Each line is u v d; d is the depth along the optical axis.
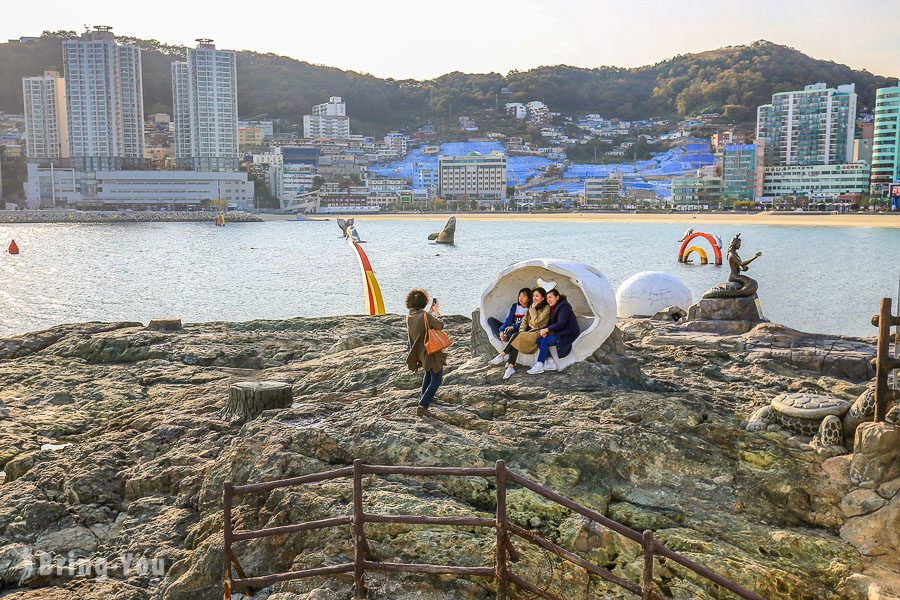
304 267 94.25
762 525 8.13
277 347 17.83
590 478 8.70
